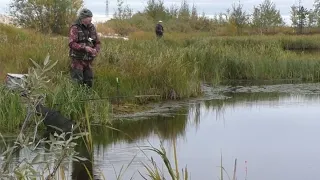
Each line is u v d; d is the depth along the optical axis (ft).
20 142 9.73
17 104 25.23
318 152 22.07
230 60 53.36
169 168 14.02
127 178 17.56
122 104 33.12
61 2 87.56
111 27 117.39
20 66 36.86
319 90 44.52
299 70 54.19
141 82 35.91
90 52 29.94
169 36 96.48
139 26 128.88
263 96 40.32
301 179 18.28
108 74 35.12
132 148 21.89
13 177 9.57
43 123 24.07
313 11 143.84
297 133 25.96
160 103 35.22
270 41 94.17
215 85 47.11
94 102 28.48
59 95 27.25
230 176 18.42
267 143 23.57
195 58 47.29
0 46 44.47
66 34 88.53
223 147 22.66
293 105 35.53
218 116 30.68
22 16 87.76
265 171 19.11
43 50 41.06
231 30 133.08
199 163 19.97
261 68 53.47
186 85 38.24
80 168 18.44
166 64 38.86
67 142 9.89
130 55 40.63
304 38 108.99
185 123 28.19
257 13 140.26
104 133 24.93
